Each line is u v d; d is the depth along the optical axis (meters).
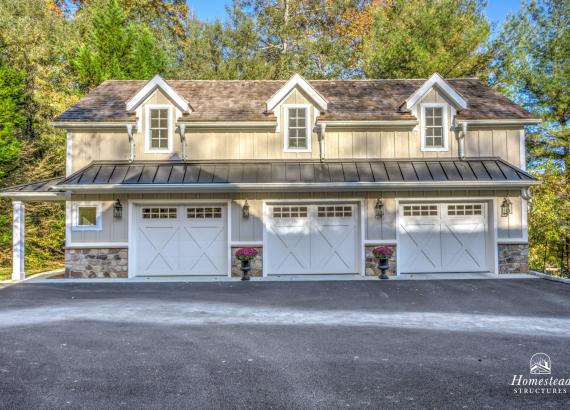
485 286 11.52
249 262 13.04
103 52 22.91
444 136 14.39
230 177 13.27
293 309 8.99
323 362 5.65
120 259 13.42
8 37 22.08
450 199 13.66
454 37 23.77
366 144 14.39
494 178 13.09
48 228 21.39
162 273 13.72
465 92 16.19
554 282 12.05
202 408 4.32
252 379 5.07
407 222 13.88
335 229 13.94
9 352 6.07
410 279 12.79
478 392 4.70
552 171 18.64
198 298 10.20
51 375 5.21
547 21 21.14
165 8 29.94
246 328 7.41
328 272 13.87
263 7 28.66
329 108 14.82
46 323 7.76
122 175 13.34
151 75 24.38
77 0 29.22
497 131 14.32
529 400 4.51
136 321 7.93
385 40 24.95
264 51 28.31
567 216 16.73
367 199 13.69
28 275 14.95
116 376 5.17
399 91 16.34
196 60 26.61
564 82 19.97
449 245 13.87
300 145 14.55
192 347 6.31
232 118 14.18
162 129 14.44
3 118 18.94
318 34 28.41
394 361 5.67
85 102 15.30
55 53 23.70
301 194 13.67
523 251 13.55
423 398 4.55
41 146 22.06
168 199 13.60
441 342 6.52
